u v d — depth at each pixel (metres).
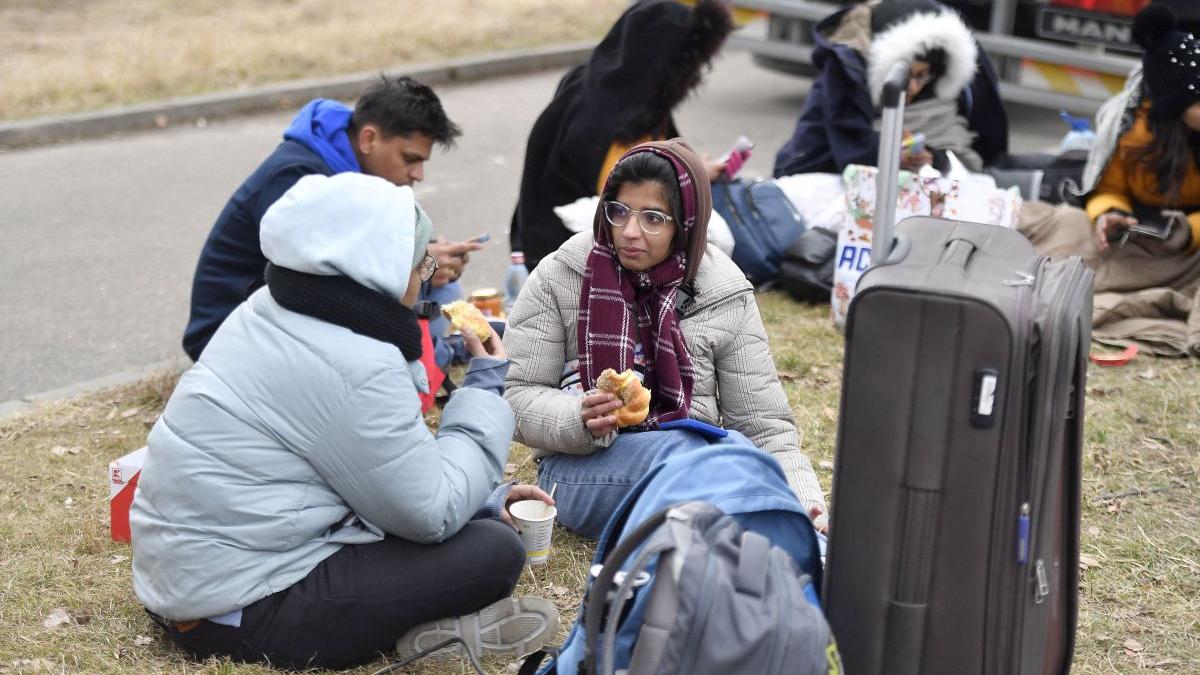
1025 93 9.02
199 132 9.59
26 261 6.78
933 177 5.28
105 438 4.53
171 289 6.43
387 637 2.99
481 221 7.57
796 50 10.25
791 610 2.12
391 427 2.78
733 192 6.07
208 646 2.98
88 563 3.57
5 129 9.03
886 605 2.37
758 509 2.46
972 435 2.26
